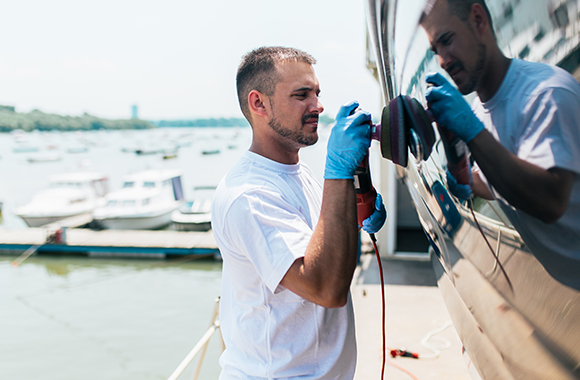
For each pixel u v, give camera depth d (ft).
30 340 28.19
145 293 34.63
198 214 49.47
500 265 2.02
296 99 3.61
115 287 35.86
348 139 3.21
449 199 2.40
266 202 3.36
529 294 1.84
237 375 3.79
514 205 1.77
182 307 32.22
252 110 3.73
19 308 32.65
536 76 1.54
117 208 51.42
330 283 3.07
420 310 12.16
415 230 25.63
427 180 2.72
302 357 3.52
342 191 3.22
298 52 3.74
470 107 1.89
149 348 26.91
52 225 48.03
